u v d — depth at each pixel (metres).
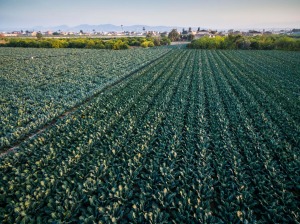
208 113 16.20
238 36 81.88
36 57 50.53
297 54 57.81
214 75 29.86
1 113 15.41
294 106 16.81
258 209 7.35
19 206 7.17
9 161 9.69
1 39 108.88
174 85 22.97
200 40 82.12
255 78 27.75
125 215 7.27
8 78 26.62
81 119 14.46
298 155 10.36
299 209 7.20
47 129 13.41
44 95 19.80
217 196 8.11
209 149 11.23
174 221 6.64
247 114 16.09
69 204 7.31
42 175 8.77
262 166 9.70
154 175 8.81
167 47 87.75
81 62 42.09
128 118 14.47
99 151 10.51
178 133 12.33
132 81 25.06
